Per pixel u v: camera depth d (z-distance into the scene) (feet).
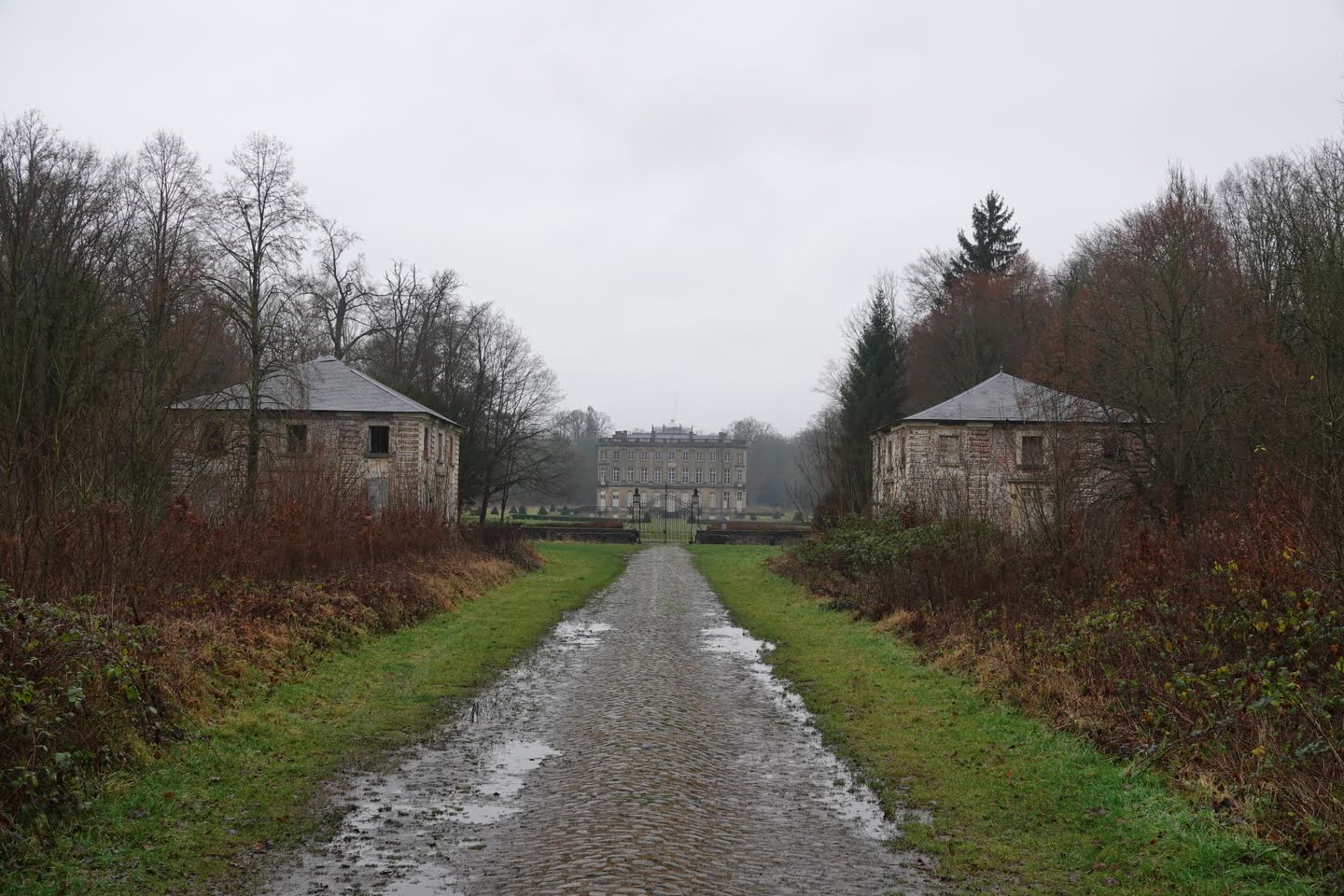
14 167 95.20
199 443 58.59
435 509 93.97
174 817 25.79
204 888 21.84
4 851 22.20
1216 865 22.80
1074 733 33.88
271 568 54.39
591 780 30.22
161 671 33.47
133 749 29.14
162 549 45.73
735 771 31.65
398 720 37.88
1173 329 84.99
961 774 30.89
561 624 67.21
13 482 37.55
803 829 26.12
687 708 40.86
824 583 81.15
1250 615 34.47
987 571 55.52
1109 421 84.74
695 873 22.80
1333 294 68.95
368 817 26.84
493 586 85.76
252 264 100.68
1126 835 25.07
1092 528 55.31
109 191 100.01
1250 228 105.91
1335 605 32.60
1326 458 41.73
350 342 166.91
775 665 51.55
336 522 65.31
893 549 70.38
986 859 23.89
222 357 97.60
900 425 134.21
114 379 47.98
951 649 48.67
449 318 185.78
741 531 184.34
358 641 51.34
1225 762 27.66
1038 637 43.11
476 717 38.93
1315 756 25.95
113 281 85.92
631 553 152.56
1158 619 37.76
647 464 444.96
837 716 39.19
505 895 21.50
